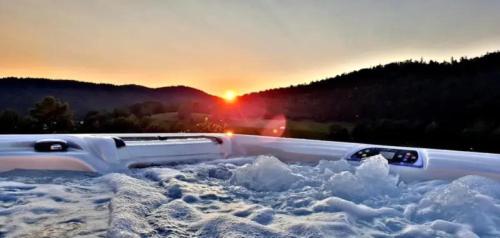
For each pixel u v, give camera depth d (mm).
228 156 3631
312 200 2055
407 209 1915
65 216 1688
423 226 1680
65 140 2705
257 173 2439
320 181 2418
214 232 1501
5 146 2404
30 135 2715
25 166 2367
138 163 2850
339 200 1964
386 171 2279
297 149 3322
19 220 1621
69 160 2510
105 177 2426
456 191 1824
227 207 1939
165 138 3389
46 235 1436
